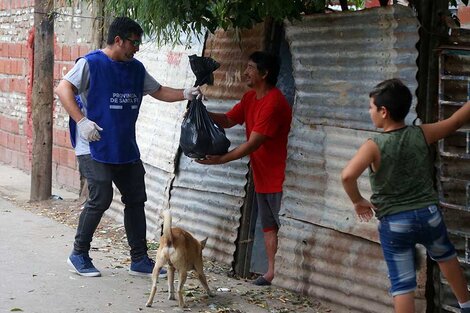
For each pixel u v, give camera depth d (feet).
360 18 20.04
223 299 21.67
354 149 20.54
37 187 36.88
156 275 20.83
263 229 23.44
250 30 24.85
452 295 18.51
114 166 23.29
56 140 42.98
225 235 25.25
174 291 21.97
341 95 20.88
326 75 21.35
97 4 33.40
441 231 16.20
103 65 22.79
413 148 15.90
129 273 24.04
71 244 27.76
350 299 20.58
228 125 23.44
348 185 15.84
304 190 22.04
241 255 24.59
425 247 16.90
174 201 27.94
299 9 21.63
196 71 22.57
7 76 51.93
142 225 23.90
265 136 21.89
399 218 15.94
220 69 26.03
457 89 18.33
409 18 18.69
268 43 24.18
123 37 22.66
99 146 22.93
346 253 20.79
